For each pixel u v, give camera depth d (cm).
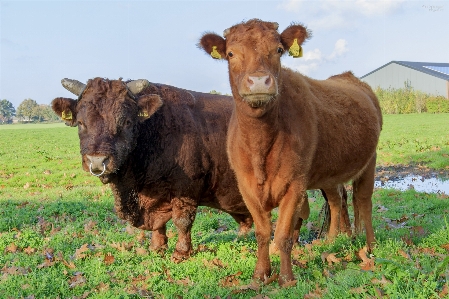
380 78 9688
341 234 777
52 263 691
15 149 3312
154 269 661
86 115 647
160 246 762
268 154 545
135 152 700
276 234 565
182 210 731
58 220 990
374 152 752
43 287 592
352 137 679
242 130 541
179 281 609
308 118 581
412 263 516
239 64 520
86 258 725
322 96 672
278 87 528
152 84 760
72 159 2572
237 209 816
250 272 629
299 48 559
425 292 423
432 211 993
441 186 1462
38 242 818
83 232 887
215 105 807
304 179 567
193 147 739
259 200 571
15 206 1152
